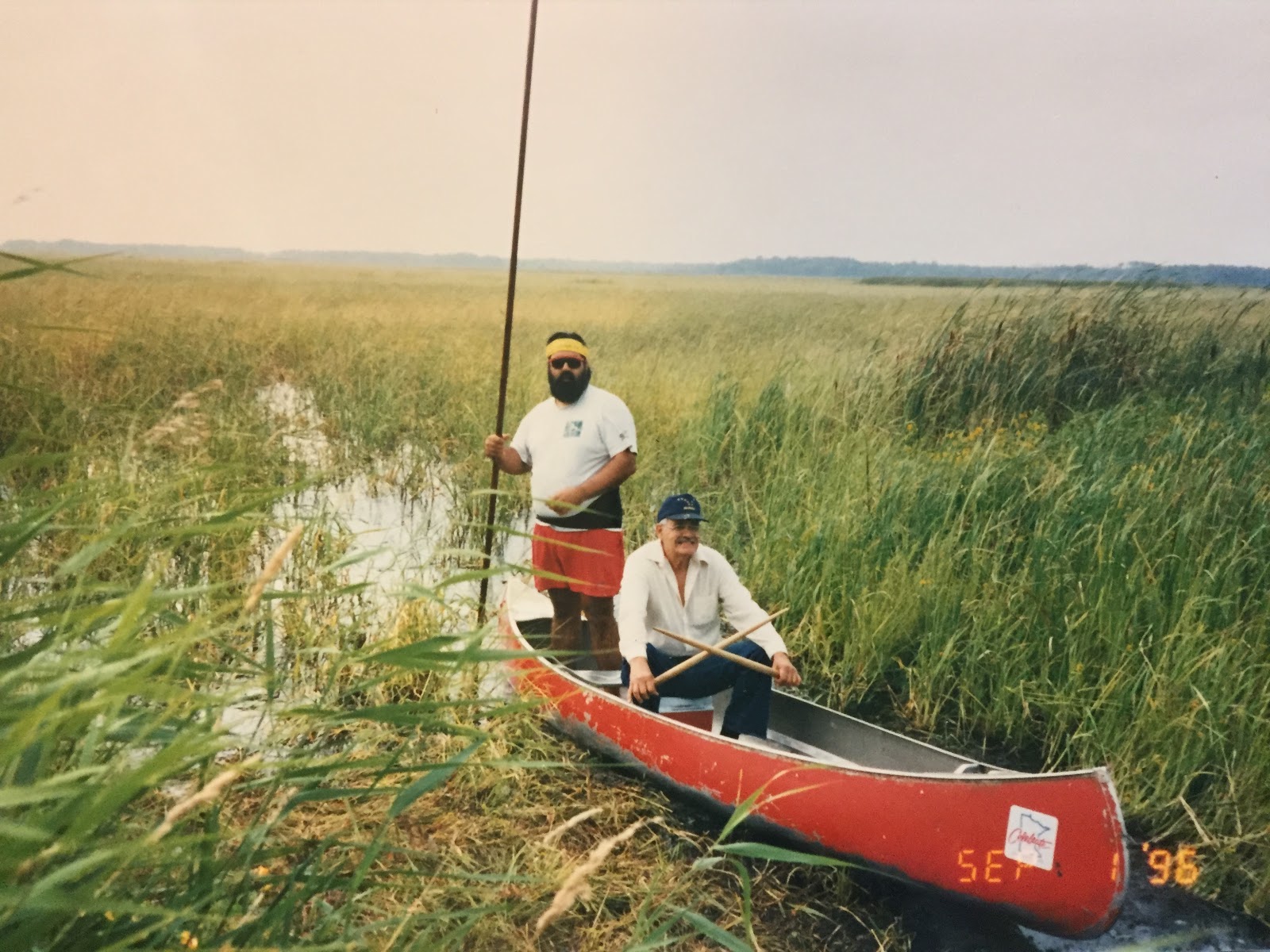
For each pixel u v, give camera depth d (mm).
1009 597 6191
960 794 3840
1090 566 6258
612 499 5828
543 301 31531
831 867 4285
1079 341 11195
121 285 24578
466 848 4117
